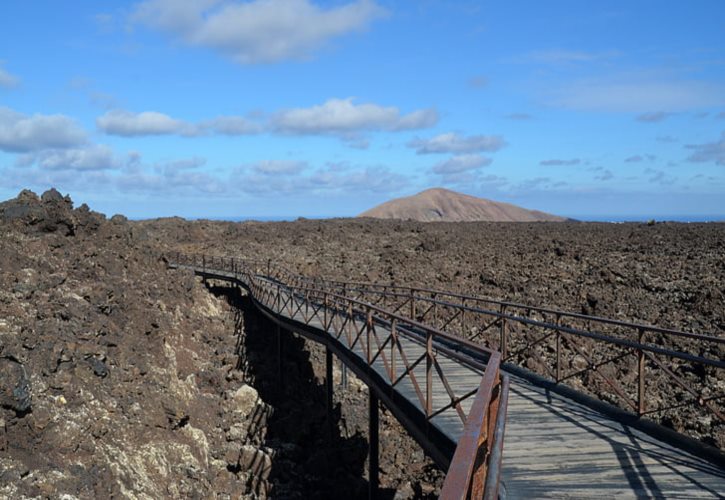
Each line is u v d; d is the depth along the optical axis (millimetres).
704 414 15078
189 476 12531
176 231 66562
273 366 24609
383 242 56406
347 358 15172
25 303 14281
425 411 8727
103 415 11969
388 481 15586
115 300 18031
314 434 18594
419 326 8984
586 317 10578
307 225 71812
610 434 8344
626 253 40531
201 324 26094
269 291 30156
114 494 10039
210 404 17375
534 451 7629
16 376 10039
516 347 20906
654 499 6195
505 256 43375
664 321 24547
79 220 25891
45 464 9609
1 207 23094
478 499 4695
